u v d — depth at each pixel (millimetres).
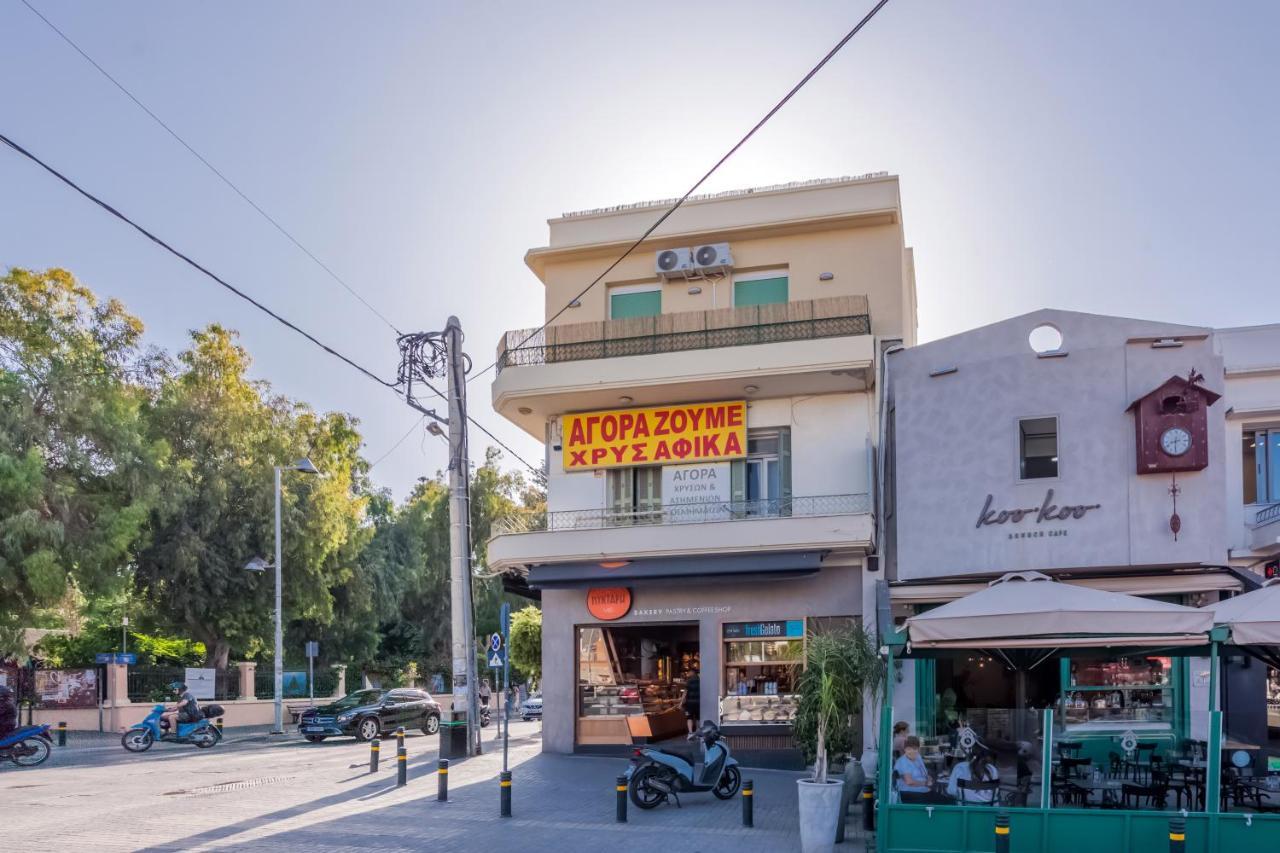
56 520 31453
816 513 22844
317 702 42250
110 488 33875
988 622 11188
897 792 11836
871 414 23031
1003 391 20109
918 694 19531
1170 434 18688
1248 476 20656
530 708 46062
